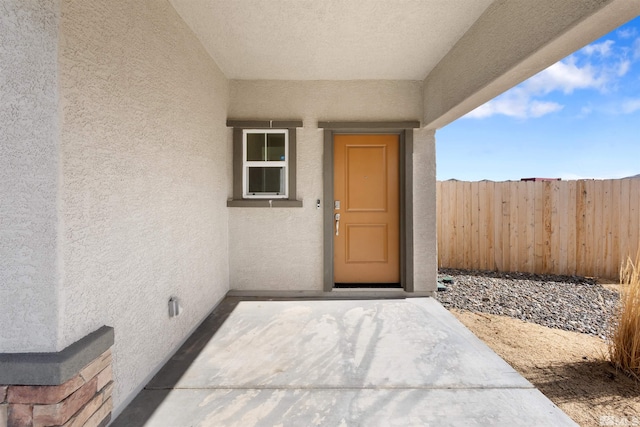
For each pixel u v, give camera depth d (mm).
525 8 2242
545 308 4348
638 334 2676
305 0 2625
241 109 4305
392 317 3525
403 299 4195
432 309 3795
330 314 3615
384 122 4273
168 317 2555
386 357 2617
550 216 5992
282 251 4348
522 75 2539
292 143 4301
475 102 3232
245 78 4277
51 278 1437
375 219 4492
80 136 1585
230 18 2857
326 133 4309
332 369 2426
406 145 4320
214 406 1980
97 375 1643
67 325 1497
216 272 3818
